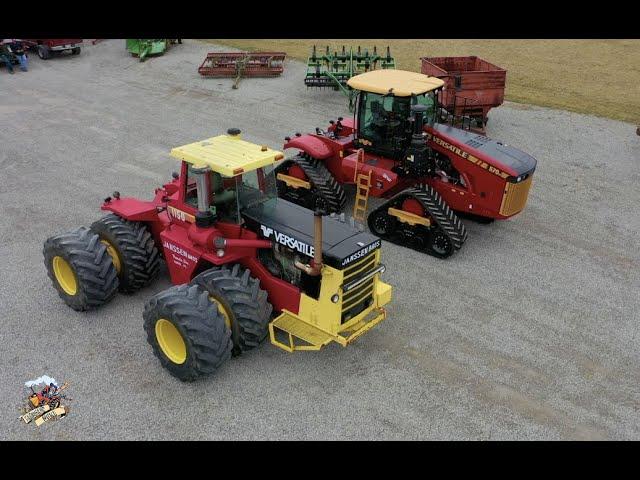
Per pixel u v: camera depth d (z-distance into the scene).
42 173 14.39
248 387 7.97
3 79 22.05
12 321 9.16
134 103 19.58
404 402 7.77
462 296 10.06
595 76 22.61
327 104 19.59
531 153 15.96
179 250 8.75
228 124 17.77
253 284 8.18
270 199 8.91
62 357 8.43
